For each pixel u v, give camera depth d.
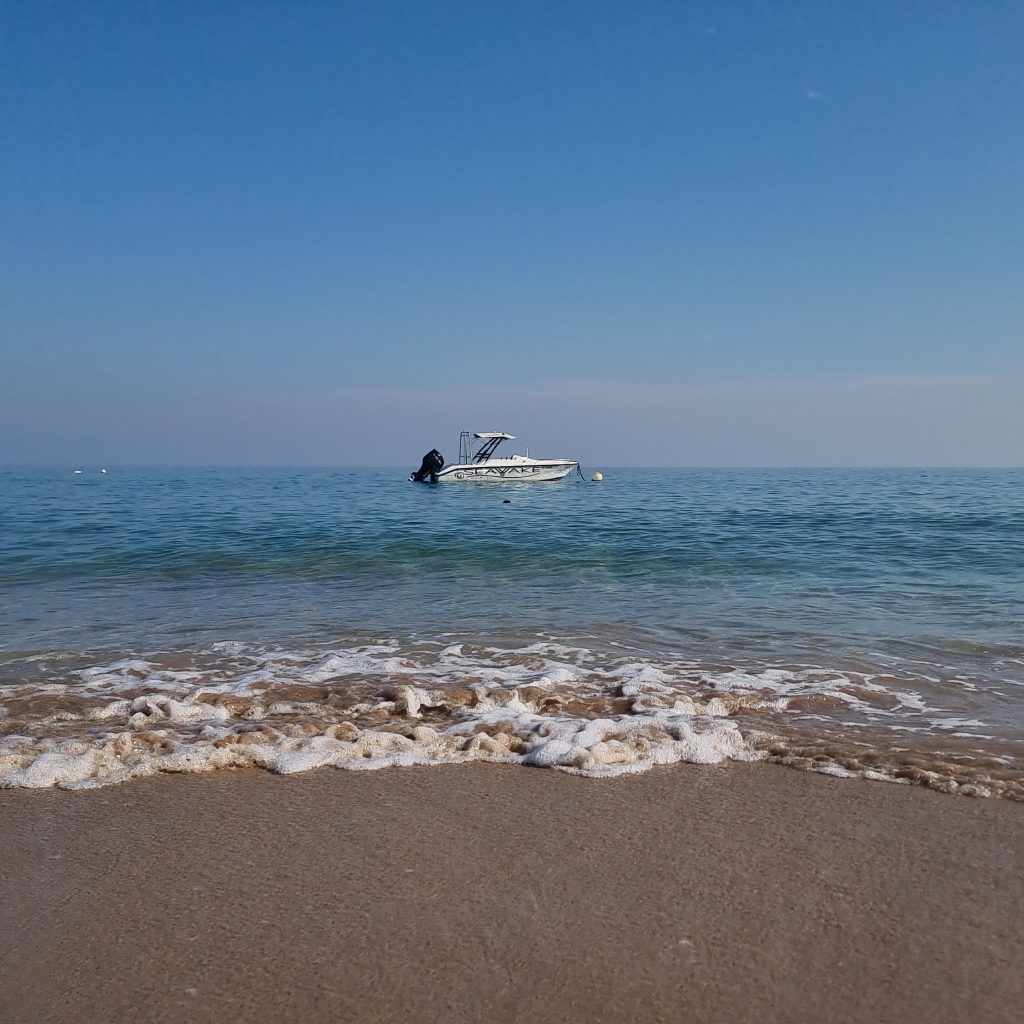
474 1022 2.49
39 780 4.39
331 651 7.44
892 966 2.72
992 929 2.91
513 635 8.13
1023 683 6.33
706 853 3.52
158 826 3.87
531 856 3.52
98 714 5.53
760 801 4.08
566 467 46.41
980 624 8.59
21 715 5.50
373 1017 2.52
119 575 12.58
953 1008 2.51
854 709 5.68
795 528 18.47
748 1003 2.55
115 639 7.98
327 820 3.91
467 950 2.84
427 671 6.70
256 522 20.58
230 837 3.75
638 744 4.85
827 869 3.37
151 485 52.91
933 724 5.34
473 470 44.47
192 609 9.71
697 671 6.69
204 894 3.25
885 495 32.62
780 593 10.77
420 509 26.47
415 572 12.97
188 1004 2.59
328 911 3.10
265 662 7.01
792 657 7.17
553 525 19.61
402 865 3.45
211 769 4.58
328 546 15.48
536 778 4.42
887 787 4.25
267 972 2.74
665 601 10.22
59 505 27.81
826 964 2.73
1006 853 3.49
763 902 3.12
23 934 2.99
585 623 8.77
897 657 7.16
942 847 3.55
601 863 3.45
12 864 3.52
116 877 3.39
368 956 2.82
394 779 4.42
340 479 73.38
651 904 3.12
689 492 37.94
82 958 2.84
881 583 11.49
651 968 2.73
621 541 16.31
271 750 4.76
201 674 6.61
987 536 16.52
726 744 4.88
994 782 4.26
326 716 5.53
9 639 7.99
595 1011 2.53
